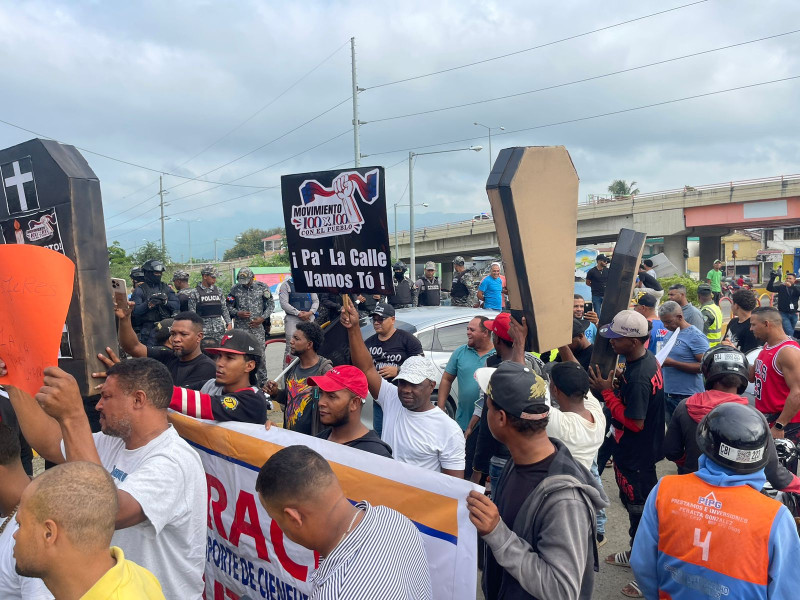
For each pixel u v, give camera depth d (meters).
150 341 9.15
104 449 2.86
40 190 2.68
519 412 2.42
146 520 2.49
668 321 6.53
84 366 2.65
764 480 2.41
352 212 3.74
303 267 4.04
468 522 2.57
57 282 2.27
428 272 14.56
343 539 1.96
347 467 2.95
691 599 2.38
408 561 1.96
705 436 2.45
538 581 2.18
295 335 5.38
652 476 4.35
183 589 2.65
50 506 1.75
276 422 8.28
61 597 1.80
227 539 3.44
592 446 3.42
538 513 2.31
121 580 1.81
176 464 2.59
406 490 2.75
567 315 3.21
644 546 2.55
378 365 6.12
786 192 41.72
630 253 4.22
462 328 7.60
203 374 5.00
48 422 2.76
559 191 3.10
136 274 9.68
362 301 10.16
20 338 2.32
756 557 2.27
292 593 3.12
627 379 4.26
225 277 40.34
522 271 3.00
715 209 45.09
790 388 4.78
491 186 2.96
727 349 3.89
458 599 2.59
